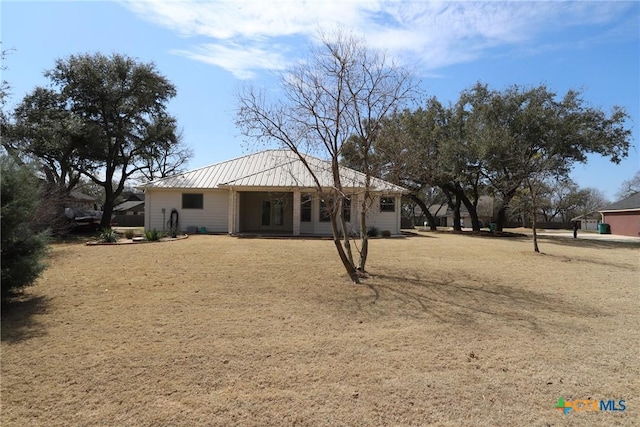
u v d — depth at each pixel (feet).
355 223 68.44
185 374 13.28
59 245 49.98
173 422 10.47
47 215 44.32
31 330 17.30
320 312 20.54
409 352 15.43
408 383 12.81
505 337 17.33
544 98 77.20
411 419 10.73
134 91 78.89
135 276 28.14
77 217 81.41
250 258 36.65
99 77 74.84
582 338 17.47
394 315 20.25
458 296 24.25
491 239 72.74
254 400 11.62
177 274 28.99
